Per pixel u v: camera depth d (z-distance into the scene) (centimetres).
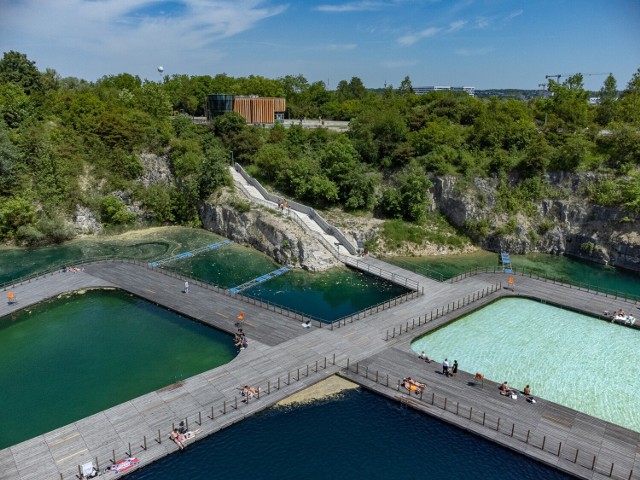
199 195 9406
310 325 5338
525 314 5872
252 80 15688
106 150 9700
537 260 8131
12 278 6931
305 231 7900
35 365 4666
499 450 3572
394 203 8744
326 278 7038
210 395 4069
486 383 4319
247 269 7388
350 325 5362
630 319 5544
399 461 3450
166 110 11362
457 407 3862
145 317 5647
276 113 12619
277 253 7738
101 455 3384
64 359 4775
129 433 3606
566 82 12000
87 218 9106
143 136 10044
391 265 7350
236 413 3853
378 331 5247
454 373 4431
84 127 9812
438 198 8950
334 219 8588
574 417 3881
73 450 3422
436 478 3297
